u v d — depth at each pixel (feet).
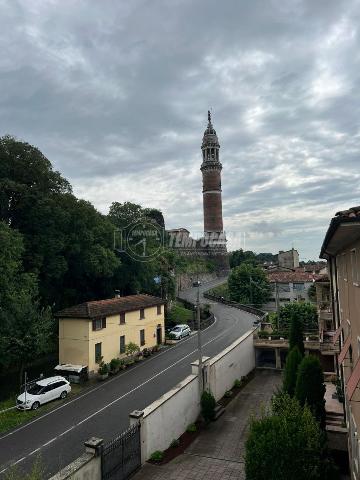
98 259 130.72
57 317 104.01
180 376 95.91
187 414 64.23
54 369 98.53
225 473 49.32
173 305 196.34
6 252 92.84
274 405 46.60
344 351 49.01
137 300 127.13
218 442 59.21
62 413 74.49
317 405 49.42
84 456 42.93
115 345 110.11
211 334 148.46
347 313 49.29
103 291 150.82
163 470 50.31
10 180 112.57
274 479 35.04
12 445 60.90
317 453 36.17
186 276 309.42
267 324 138.21
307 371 50.55
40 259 113.09
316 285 123.03
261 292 233.76
